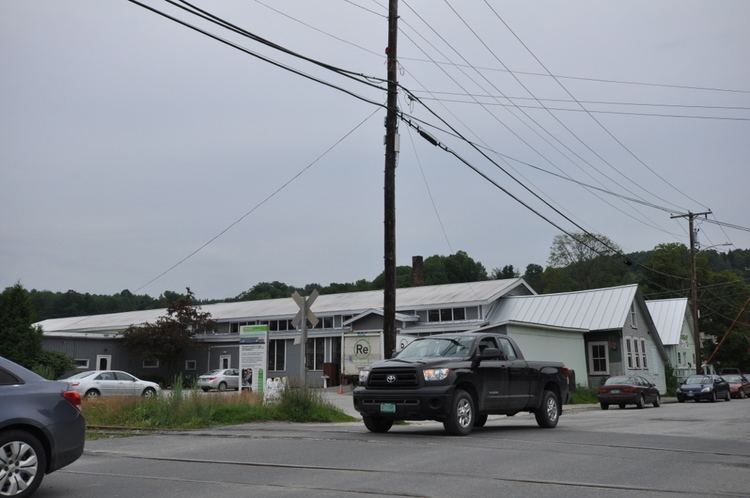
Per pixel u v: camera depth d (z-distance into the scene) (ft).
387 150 59.77
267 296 311.68
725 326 235.81
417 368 41.52
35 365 117.29
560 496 23.90
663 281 257.55
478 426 52.11
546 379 50.19
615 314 132.67
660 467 30.25
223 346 165.17
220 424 52.39
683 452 35.24
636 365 139.64
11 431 23.15
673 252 258.98
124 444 39.06
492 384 44.86
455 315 140.05
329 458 32.07
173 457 32.96
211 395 56.29
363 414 43.80
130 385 103.40
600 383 131.13
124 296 321.73
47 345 147.64
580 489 25.12
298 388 58.85
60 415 24.48
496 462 30.99
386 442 38.01
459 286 153.79
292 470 28.81
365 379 43.55
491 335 47.16
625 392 94.58
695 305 148.77
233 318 166.50
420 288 159.22
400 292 158.71
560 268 292.20
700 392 118.32
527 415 72.43
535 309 140.87
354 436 41.63
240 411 54.90
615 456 33.42
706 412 76.95
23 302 121.49
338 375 147.23
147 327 158.20
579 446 37.11
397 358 45.19
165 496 23.70
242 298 314.14
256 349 70.74
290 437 41.19
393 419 42.65
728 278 249.55
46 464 24.03
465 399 42.32
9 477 22.84
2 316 119.34
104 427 49.24
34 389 24.30
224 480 26.61
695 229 150.41
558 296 142.20
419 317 143.64
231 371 143.23
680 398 120.26
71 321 213.66
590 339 136.15
